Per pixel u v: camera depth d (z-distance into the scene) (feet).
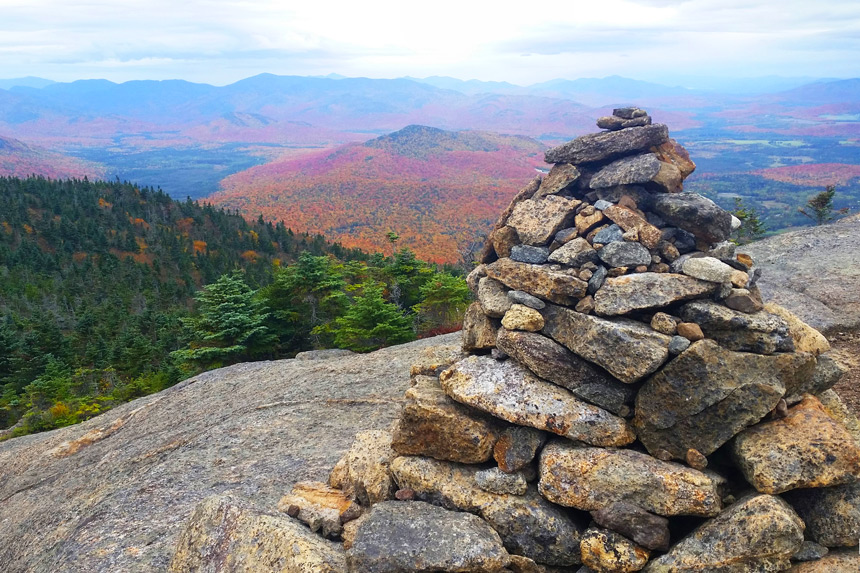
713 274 20.33
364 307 91.50
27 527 44.16
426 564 18.54
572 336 21.35
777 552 16.87
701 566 17.40
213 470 42.65
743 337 19.71
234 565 21.53
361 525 20.76
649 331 20.11
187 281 306.55
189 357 97.60
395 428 26.81
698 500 18.30
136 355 145.18
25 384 148.97
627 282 21.08
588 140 25.25
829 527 17.90
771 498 17.62
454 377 23.38
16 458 64.39
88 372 147.13
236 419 53.06
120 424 65.62
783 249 65.72
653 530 18.40
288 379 62.80
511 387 21.91
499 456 21.38
